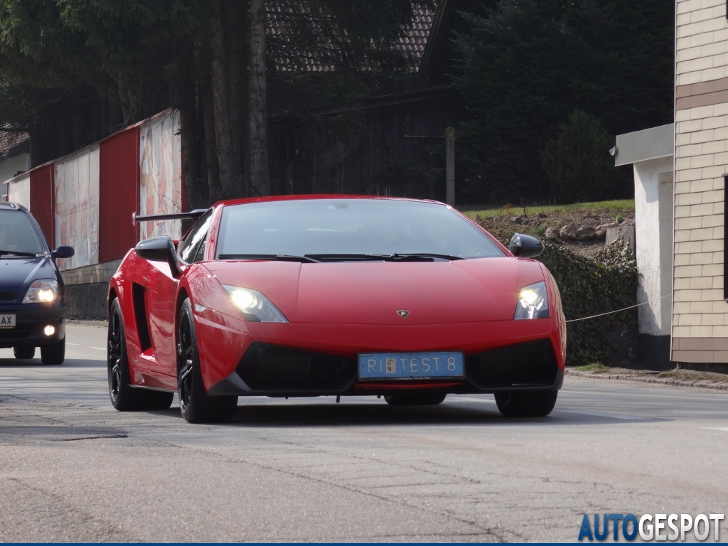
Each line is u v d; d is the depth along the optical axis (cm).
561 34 8581
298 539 883
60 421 1853
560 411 1995
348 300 1698
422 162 9625
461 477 1147
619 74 8525
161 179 7794
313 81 8606
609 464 1239
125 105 9756
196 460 1312
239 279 1747
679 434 1534
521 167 8900
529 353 1700
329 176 9512
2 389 2703
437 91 9462
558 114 8756
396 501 1020
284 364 1672
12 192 12050
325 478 1155
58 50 7462
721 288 4234
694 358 4322
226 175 8006
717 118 4262
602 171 7931
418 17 10794
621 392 2883
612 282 4719
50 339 3803
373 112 9594
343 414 1958
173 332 1906
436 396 2195
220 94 7962
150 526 948
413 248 1900
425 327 1670
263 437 1534
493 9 9688
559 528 900
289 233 1922
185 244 2122
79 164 9594
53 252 4081
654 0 8562
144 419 1889
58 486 1152
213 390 1703
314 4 8038
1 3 7494
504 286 1755
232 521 959
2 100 11356
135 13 7094
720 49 4253
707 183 4297
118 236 8681
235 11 8138
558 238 6234
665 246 4675
